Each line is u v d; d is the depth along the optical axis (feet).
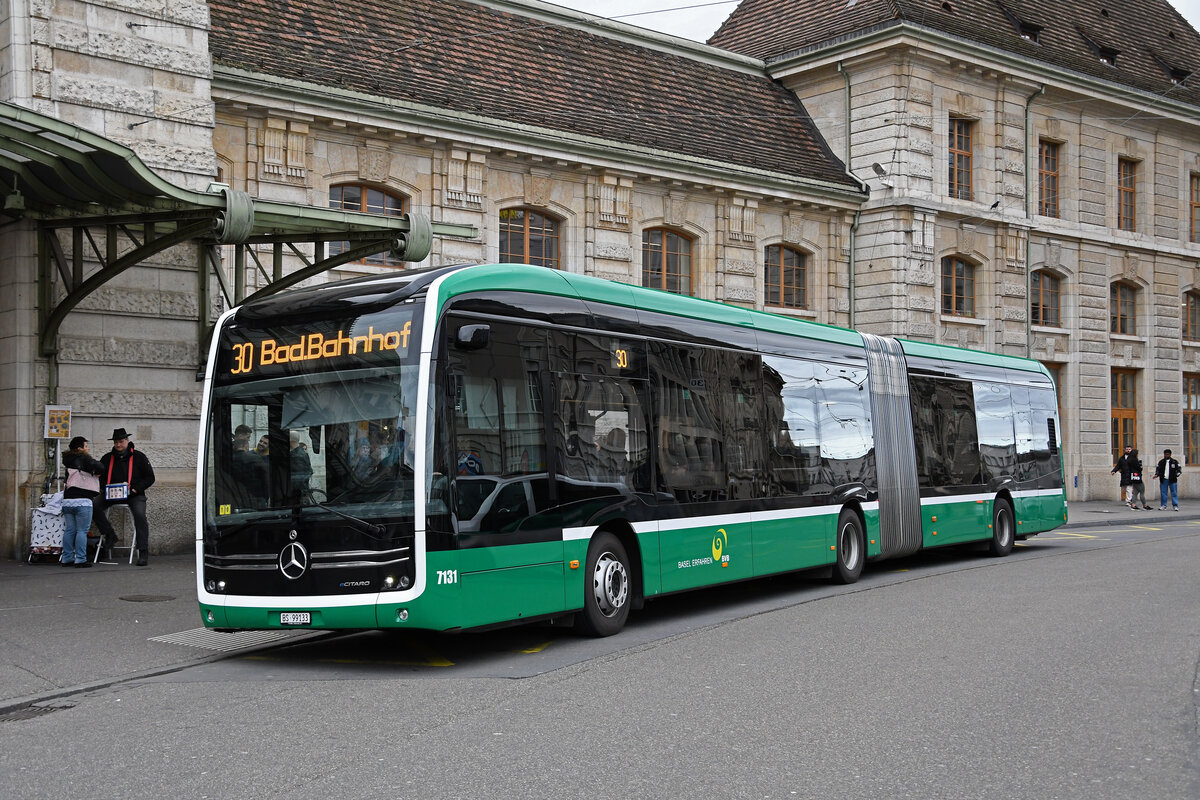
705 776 20.21
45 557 53.36
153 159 56.80
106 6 55.42
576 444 35.60
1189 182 131.13
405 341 30.96
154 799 19.39
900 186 100.73
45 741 23.70
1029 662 30.68
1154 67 128.36
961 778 20.03
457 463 31.09
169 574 49.42
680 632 37.32
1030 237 113.39
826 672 29.55
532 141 78.69
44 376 54.24
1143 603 42.16
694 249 91.45
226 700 27.45
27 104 52.95
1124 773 20.39
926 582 50.75
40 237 53.88
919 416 59.06
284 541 31.12
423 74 76.18
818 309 100.22
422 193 74.33
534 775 20.34
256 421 32.32
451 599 30.40
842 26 105.60
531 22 89.56
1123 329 125.49
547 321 35.01
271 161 66.69
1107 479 120.47
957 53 103.91
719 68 103.86
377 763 21.30
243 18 69.10
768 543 45.34
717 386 43.32
